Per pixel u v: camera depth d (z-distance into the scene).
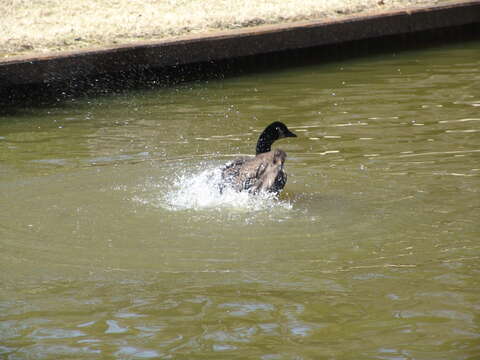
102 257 7.83
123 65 16.81
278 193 9.40
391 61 18.58
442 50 19.67
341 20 19.06
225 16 19.94
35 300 6.94
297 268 7.47
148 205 9.36
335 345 6.02
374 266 7.48
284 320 6.45
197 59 17.53
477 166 10.52
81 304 6.84
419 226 8.48
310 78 17.11
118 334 6.29
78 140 12.80
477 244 7.95
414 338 6.08
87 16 20.39
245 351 5.96
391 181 10.05
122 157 11.68
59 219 8.93
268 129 10.66
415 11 20.03
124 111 14.83
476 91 15.04
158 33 18.56
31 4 21.61
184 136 12.89
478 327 6.23
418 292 6.89
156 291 7.05
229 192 9.47
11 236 8.44
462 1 21.14
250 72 18.11
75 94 16.45
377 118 13.36
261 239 8.20
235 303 6.77
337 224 8.59
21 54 16.89
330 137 12.32
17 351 6.05
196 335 6.24
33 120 14.34
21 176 10.70
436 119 13.08
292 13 20.27
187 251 7.92
